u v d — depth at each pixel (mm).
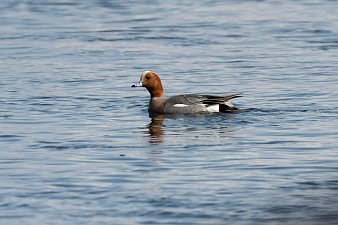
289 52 28172
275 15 36719
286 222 11883
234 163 14938
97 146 16328
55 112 19625
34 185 13758
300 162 14922
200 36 31734
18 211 12539
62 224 12031
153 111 19844
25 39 31547
